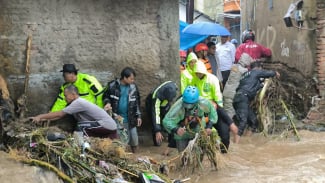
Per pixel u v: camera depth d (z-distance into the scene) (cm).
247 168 701
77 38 810
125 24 850
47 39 783
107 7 832
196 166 669
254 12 1492
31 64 772
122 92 782
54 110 758
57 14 788
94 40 826
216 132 695
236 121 1005
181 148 699
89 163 553
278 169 695
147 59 871
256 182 627
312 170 684
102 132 682
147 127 884
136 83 869
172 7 881
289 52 1187
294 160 750
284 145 875
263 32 1398
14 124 634
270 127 986
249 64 1020
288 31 1193
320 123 1038
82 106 671
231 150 823
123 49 853
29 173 490
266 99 979
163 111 805
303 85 1109
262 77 958
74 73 747
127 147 760
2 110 661
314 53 1067
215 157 679
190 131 677
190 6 1714
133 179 574
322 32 1039
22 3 759
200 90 769
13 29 756
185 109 667
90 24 820
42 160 536
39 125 657
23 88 762
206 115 686
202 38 1459
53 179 502
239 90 934
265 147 861
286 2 1200
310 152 807
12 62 758
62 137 575
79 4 806
